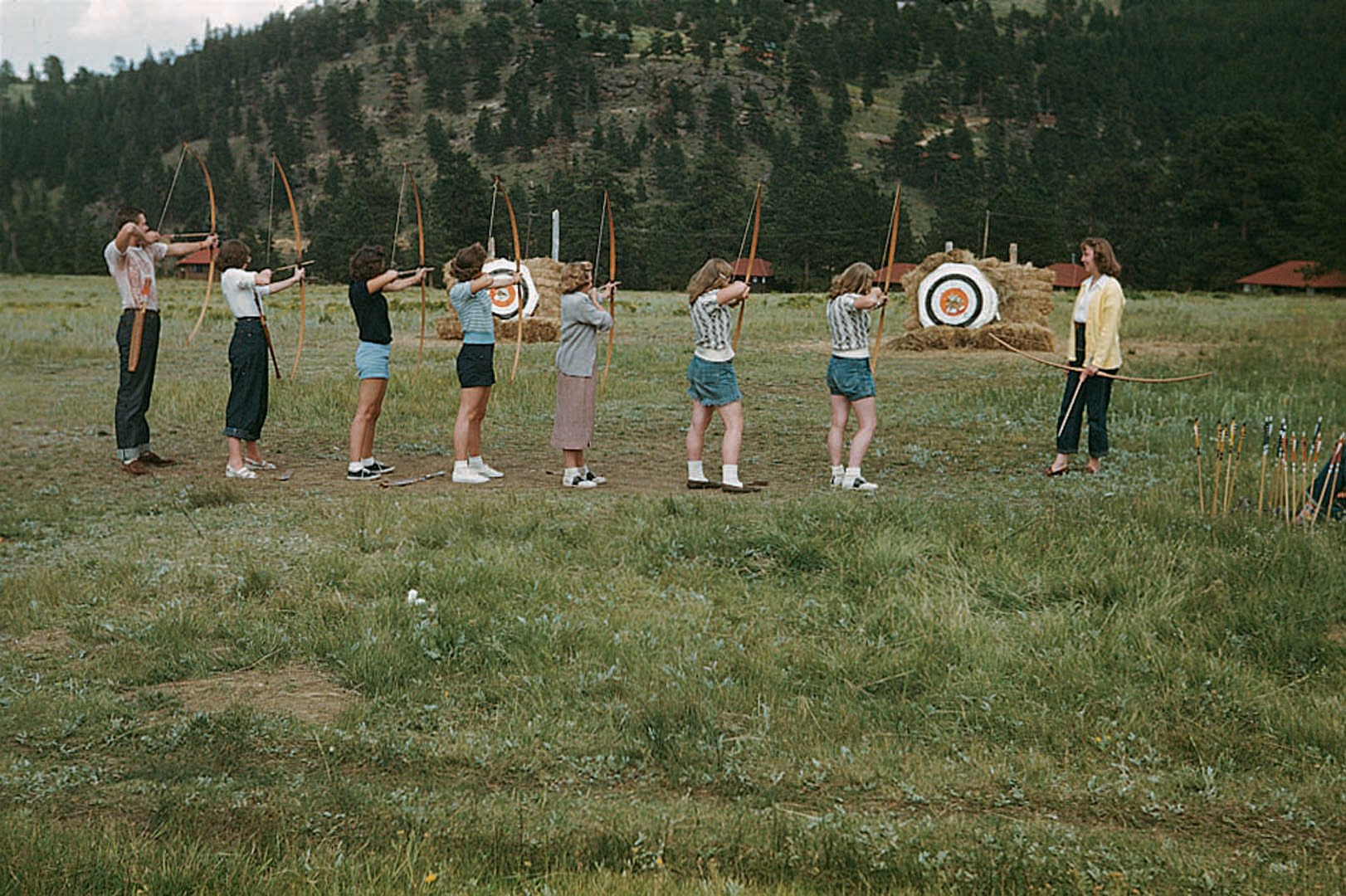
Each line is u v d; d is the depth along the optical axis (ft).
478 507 25.14
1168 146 373.81
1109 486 28.50
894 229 28.40
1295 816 12.40
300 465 32.04
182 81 487.20
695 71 496.64
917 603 18.60
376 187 326.03
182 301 114.62
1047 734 14.35
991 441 36.01
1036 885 10.52
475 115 490.90
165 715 14.89
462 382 29.43
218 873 10.08
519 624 17.53
